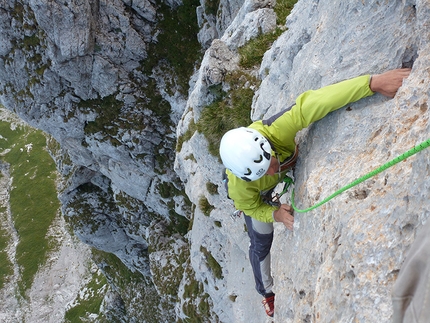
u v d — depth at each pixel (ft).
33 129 237.45
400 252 11.02
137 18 78.43
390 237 11.59
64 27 70.74
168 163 93.61
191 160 52.06
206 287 65.21
